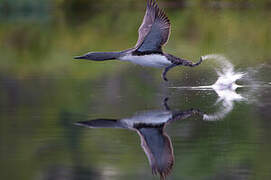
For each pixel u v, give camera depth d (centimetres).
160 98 1445
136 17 4109
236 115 1226
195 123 1165
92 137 1064
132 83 1717
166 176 868
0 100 1449
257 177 852
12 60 2341
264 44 2612
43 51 2608
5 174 870
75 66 2130
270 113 1239
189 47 2558
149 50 1173
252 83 1658
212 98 1438
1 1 4762
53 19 4175
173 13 4203
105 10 4881
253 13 4175
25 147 1002
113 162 920
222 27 3356
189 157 930
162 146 993
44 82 1745
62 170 882
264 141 1016
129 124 1163
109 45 2752
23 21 4022
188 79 1769
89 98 1458
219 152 954
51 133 1092
